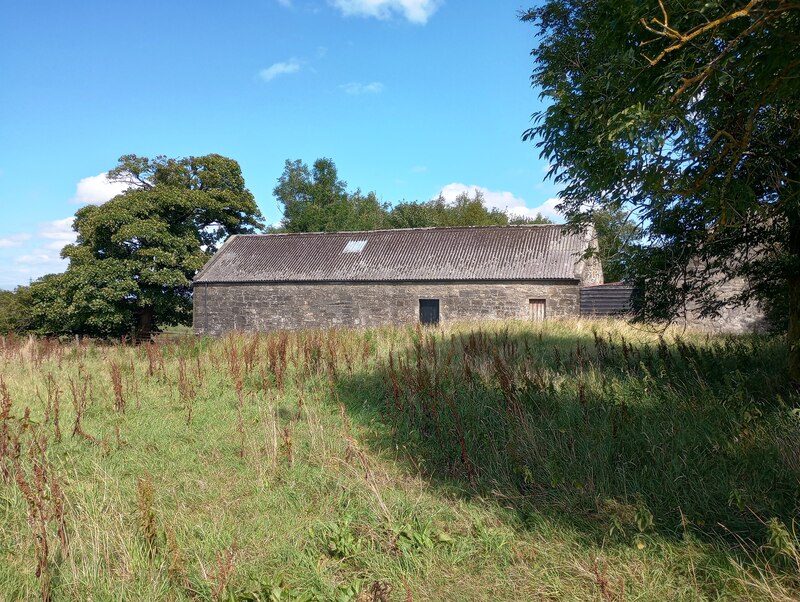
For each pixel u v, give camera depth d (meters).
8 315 29.66
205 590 3.32
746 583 3.16
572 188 6.65
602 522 4.11
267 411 7.17
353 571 3.64
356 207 58.31
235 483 5.06
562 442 5.29
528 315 23.09
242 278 27.28
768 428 4.99
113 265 27.02
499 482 4.83
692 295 8.15
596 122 5.11
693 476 4.48
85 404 7.96
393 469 5.39
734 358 8.08
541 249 24.66
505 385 6.35
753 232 6.95
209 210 30.66
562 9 7.75
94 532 3.78
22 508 4.33
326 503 4.54
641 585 3.34
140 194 28.58
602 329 14.25
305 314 26.28
